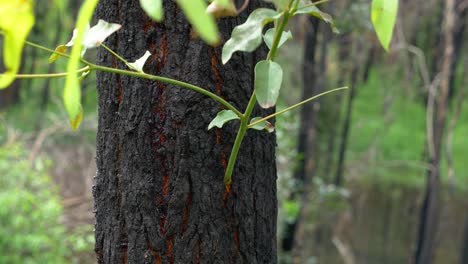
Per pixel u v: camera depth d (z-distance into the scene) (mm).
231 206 1596
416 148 15344
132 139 1560
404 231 12328
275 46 1190
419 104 15375
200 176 1561
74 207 8195
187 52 1522
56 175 9266
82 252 7305
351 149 14727
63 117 10312
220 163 1572
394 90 13062
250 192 1621
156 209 1566
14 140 8531
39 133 10016
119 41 1547
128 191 1575
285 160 7625
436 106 10391
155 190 1561
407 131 16047
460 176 14727
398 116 16172
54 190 7668
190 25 1517
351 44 10141
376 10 801
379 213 12898
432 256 10828
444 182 14531
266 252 1684
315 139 10086
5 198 6301
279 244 8484
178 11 1512
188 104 1530
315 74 9117
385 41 797
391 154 15273
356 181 13773
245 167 1605
